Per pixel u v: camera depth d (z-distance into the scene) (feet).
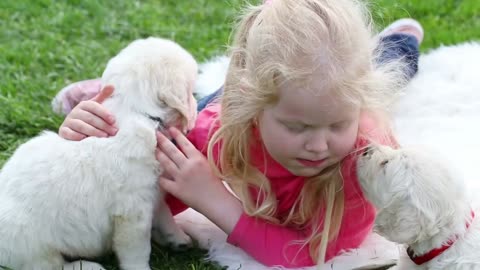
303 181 11.47
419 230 10.03
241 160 11.57
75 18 21.03
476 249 10.34
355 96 10.23
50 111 15.99
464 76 16.93
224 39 19.98
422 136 15.01
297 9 10.55
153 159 10.93
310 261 11.64
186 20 21.63
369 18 11.31
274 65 10.11
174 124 11.30
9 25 20.51
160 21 21.29
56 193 10.61
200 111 13.92
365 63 10.57
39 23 20.72
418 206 9.86
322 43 10.23
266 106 10.47
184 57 11.32
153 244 12.11
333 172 11.14
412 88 16.52
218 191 11.65
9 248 10.64
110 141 10.75
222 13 21.88
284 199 11.80
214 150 11.72
